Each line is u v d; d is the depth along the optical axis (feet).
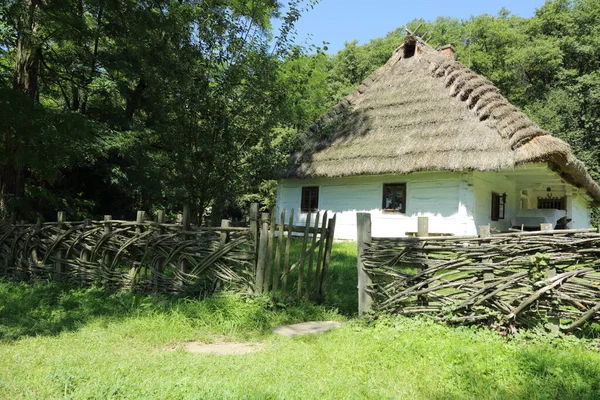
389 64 57.57
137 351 13.29
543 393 9.43
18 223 27.50
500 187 49.08
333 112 55.83
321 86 57.31
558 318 12.71
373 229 47.16
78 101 44.06
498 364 11.10
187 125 25.43
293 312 17.84
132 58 40.27
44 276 25.17
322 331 15.78
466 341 12.67
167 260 20.11
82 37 30.48
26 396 9.61
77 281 23.45
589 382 9.91
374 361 12.03
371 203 47.98
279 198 57.31
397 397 9.74
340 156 47.75
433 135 41.88
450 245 14.49
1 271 27.66
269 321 16.80
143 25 27.09
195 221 25.64
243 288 18.71
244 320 16.52
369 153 44.96
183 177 25.12
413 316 15.17
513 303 13.25
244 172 26.55
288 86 28.09
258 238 18.98
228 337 15.20
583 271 12.32
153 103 29.55
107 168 41.16
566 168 39.34
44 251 25.58
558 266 13.11
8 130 21.44
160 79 25.81
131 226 21.72
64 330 15.53
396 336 13.51
